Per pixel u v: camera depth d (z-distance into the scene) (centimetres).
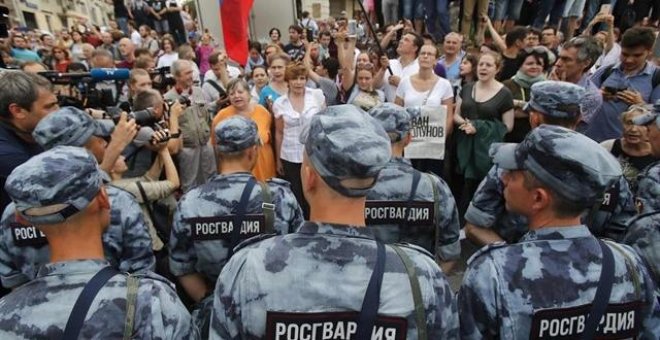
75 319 105
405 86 431
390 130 210
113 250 184
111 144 216
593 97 302
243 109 405
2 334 105
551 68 412
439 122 400
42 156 116
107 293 111
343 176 105
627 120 242
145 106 287
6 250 175
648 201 199
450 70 542
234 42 546
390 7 695
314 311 101
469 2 642
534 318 116
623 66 336
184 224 200
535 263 121
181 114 372
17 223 170
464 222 402
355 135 105
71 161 115
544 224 129
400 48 519
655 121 208
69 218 114
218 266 203
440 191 212
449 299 113
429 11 644
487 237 216
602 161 117
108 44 931
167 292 120
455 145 417
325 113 114
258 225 202
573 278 117
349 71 494
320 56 743
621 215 206
